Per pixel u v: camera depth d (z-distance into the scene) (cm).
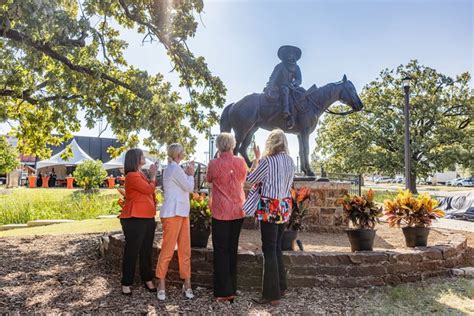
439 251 485
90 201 1452
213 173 401
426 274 470
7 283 459
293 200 485
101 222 1020
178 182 407
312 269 432
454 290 425
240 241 603
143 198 424
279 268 401
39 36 562
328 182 724
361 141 2602
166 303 392
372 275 439
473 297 403
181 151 423
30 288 441
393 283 446
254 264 430
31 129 1073
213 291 402
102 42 743
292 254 434
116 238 534
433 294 412
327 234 702
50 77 799
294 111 766
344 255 436
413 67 2659
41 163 2961
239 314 361
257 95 784
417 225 521
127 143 992
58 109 884
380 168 2522
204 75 845
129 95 801
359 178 1255
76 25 577
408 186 1267
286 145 399
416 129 2580
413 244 523
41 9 495
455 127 2517
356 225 492
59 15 551
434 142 2436
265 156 394
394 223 536
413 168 2447
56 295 417
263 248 387
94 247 659
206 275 439
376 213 482
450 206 1233
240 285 431
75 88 805
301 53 799
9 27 520
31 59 684
